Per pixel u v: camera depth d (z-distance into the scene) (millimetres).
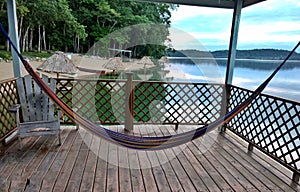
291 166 2479
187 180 2303
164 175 2385
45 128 2980
